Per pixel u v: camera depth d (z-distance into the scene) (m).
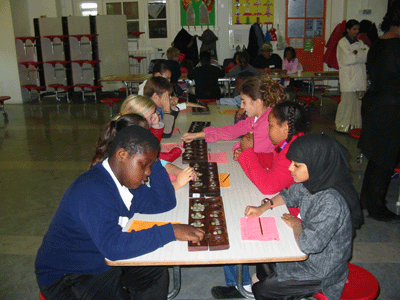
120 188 1.41
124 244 1.31
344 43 5.30
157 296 1.78
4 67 8.67
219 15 9.65
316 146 1.42
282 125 1.80
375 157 2.94
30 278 2.48
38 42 8.98
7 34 8.49
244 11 9.55
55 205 3.55
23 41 8.89
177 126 3.26
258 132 2.28
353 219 1.56
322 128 6.02
